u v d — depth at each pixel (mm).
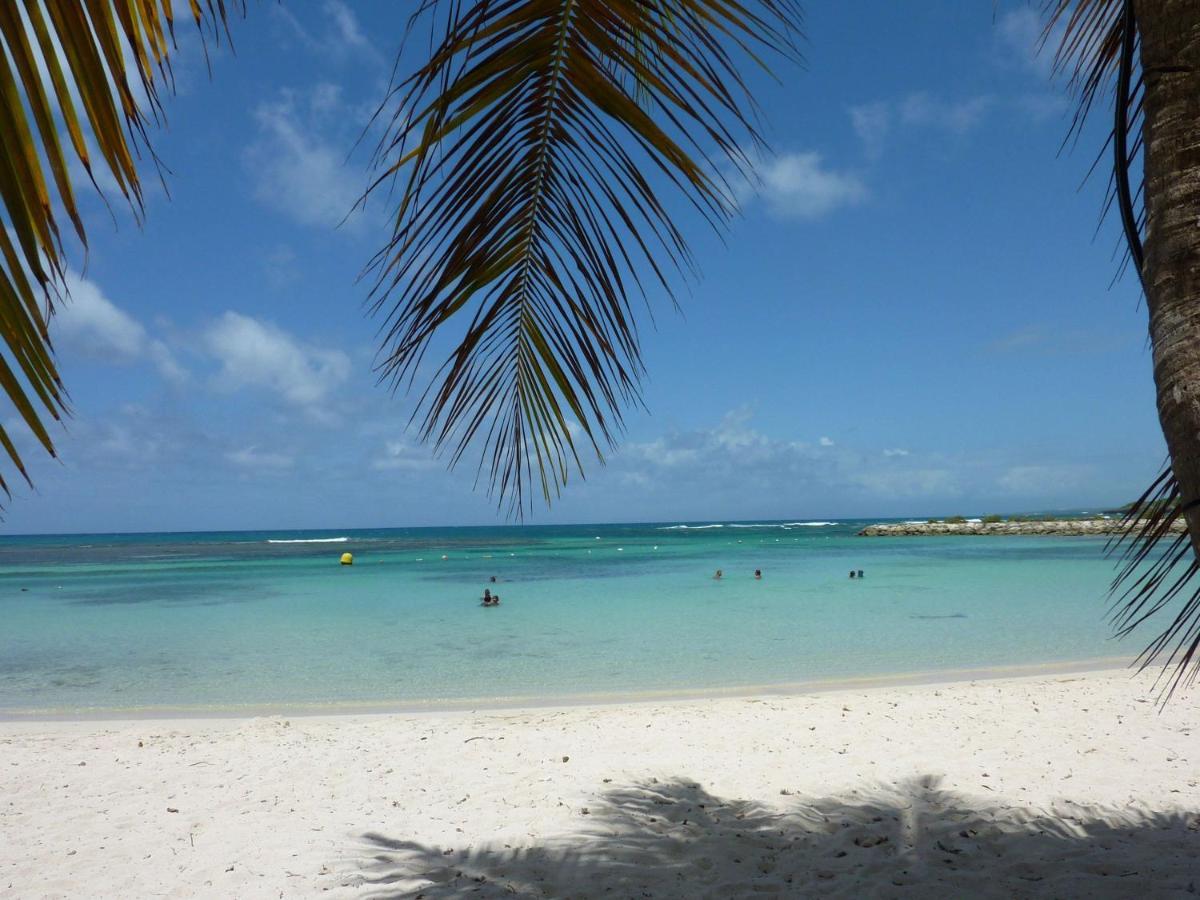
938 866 4059
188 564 41688
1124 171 1970
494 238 2201
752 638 13305
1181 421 1454
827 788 5453
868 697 8422
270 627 15859
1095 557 31969
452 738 7090
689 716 7719
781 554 41875
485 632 14664
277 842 4703
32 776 6145
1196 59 1575
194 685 10398
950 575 24859
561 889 3926
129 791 5754
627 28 1889
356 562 41531
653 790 5504
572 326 2369
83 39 1155
